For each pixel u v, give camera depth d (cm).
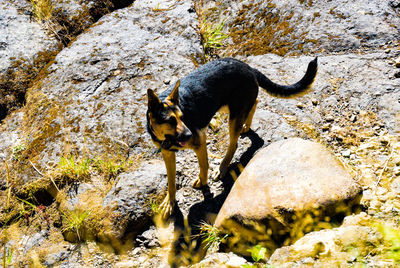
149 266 375
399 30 549
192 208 420
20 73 570
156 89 530
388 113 463
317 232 316
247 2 647
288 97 441
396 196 361
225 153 478
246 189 366
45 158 471
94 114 502
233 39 618
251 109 438
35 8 639
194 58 578
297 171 353
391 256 275
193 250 380
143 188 420
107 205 410
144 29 629
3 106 547
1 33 599
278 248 320
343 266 278
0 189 461
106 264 384
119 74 547
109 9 677
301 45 566
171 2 686
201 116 400
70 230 406
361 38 551
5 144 503
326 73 520
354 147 442
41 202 450
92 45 587
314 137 459
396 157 413
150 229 407
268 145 432
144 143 476
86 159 462
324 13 587
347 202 326
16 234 423
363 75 508
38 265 388
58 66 563
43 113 518
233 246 359
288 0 614
